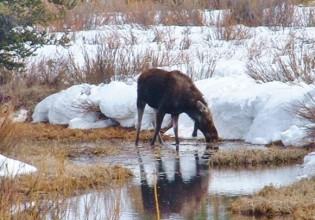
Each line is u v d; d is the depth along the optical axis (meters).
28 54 69.31
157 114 58.44
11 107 54.00
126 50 77.19
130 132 63.06
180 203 40.38
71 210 37.94
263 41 82.19
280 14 91.06
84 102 66.50
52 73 74.56
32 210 32.94
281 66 65.88
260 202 38.38
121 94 65.38
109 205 38.91
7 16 66.56
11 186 33.84
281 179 44.53
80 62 78.25
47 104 68.69
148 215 38.12
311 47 75.25
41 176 38.31
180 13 94.31
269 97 58.19
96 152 55.06
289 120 56.00
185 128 62.16
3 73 72.94
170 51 80.25
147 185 44.66
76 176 44.50
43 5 68.12
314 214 36.66
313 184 40.94
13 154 49.34
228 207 38.97
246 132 58.88
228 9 93.50
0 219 30.97
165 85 58.09
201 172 47.91
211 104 61.47
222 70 70.75
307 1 99.56
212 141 58.31
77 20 92.25
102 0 100.44
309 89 57.66
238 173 47.22
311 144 53.06
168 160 52.34
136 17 94.75
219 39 85.81
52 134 62.47
